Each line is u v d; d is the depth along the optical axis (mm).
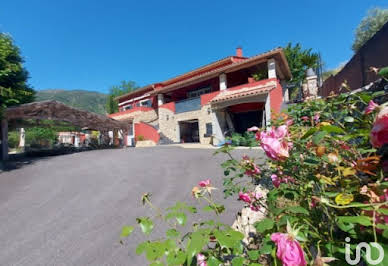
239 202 2936
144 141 17859
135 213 3107
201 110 13539
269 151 948
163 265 750
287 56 19266
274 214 852
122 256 2107
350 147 1116
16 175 6199
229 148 1713
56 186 4887
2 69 8406
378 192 670
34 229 2848
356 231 633
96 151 12289
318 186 1007
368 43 4160
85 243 2410
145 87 20078
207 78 13633
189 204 3164
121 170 6234
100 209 3385
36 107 9672
